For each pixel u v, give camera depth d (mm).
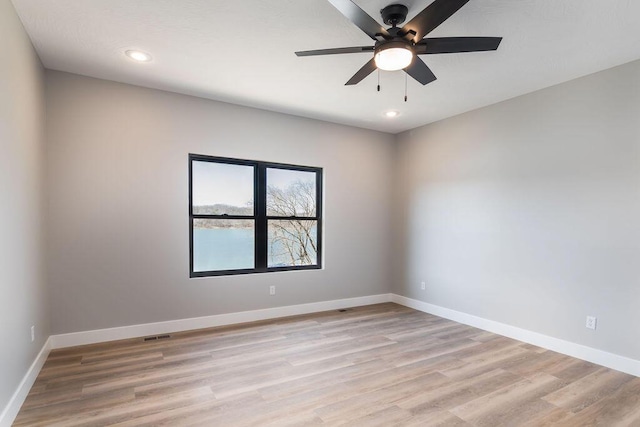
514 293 3738
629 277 2896
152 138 3633
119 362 2971
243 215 4273
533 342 3547
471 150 4234
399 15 2184
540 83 3396
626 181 2920
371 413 2256
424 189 4879
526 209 3646
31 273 2602
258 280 4277
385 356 3199
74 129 3275
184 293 3814
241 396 2447
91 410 2238
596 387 2639
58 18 2361
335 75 3277
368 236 5176
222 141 4023
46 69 3152
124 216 3498
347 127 4961
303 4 2195
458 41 2068
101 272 3400
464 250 4293
